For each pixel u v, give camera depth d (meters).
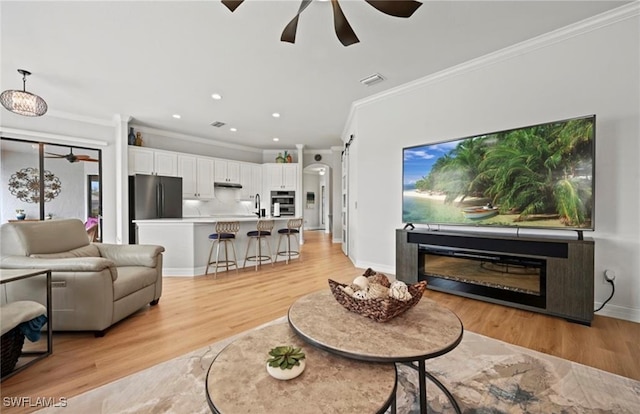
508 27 2.62
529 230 2.88
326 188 10.36
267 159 8.22
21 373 1.74
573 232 2.70
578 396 1.52
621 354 1.94
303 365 1.08
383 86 3.91
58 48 2.88
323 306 1.62
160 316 2.67
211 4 2.26
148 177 5.37
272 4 2.26
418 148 3.66
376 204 4.37
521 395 1.53
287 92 4.09
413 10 1.83
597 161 2.56
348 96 4.27
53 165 4.84
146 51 2.95
